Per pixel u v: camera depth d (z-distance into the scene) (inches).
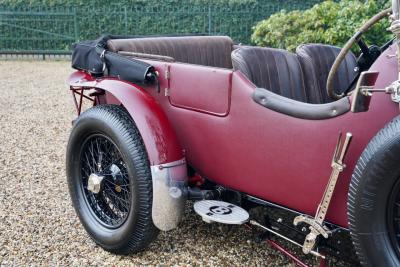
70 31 485.1
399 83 68.9
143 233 100.4
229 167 94.7
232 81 90.5
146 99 101.7
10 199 138.9
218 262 104.3
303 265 90.6
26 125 225.0
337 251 87.1
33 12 472.7
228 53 144.8
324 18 255.0
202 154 99.0
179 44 131.6
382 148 68.9
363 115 74.7
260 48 108.4
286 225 94.1
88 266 104.0
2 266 104.2
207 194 98.8
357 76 110.5
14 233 118.7
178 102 100.6
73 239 116.3
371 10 230.2
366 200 71.4
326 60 118.0
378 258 72.7
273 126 85.5
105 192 110.0
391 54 73.0
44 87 323.6
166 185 96.0
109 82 107.6
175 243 112.0
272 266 102.2
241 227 118.6
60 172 162.1
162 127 98.7
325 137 79.3
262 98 86.1
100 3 491.5
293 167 84.4
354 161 77.4
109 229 108.0
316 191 82.7
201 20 479.8
